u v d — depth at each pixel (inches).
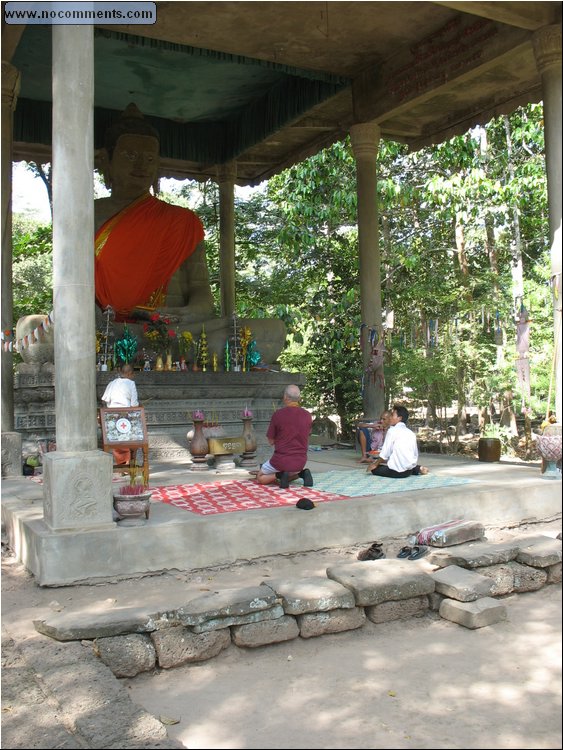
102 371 421.4
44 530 234.1
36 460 400.2
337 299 756.0
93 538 227.5
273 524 254.4
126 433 291.4
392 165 790.5
